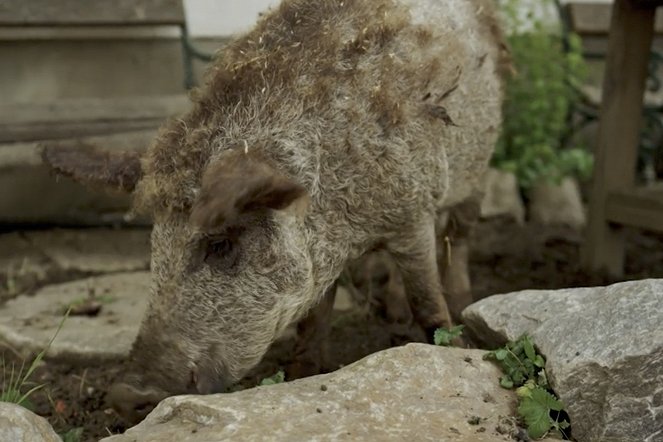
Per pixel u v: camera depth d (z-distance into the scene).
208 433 2.55
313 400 2.71
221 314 3.04
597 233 5.60
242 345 3.09
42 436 2.54
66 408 3.78
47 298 5.10
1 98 6.55
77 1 6.24
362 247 3.50
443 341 3.36
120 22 6.32
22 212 6.38
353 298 5.00
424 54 3.54
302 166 3.13
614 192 5.46
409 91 3.41
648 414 2.69
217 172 2.68
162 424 2.69
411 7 3.72
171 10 6.47
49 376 4.14
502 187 6.96
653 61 7.42
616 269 5.66
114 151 3.36
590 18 7.60
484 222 6.80
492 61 4.23
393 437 2.57
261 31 3.44
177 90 6.94
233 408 2.64
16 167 6.28
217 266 3.02
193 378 3.03
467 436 2.63
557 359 2.87
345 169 3.24
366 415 2.67
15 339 4.39
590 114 7.46
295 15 3.45
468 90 3.87
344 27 3.42
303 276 3.15
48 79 6.63
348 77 3.30
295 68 3.25
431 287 3.75
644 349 2.69
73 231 6.35
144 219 6.48
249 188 2.62
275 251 3.06
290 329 4.51
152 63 6.84
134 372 3.03
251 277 3.05
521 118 6.99
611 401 2.72
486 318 3.28
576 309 3.05
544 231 6.69
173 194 2.98
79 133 5.70
